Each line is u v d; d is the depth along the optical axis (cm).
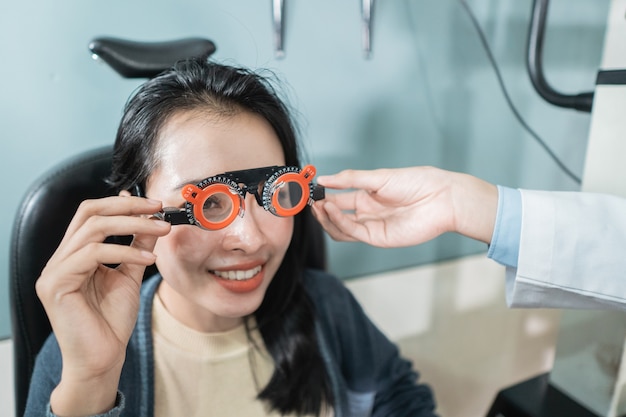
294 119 87
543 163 133
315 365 76
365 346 86
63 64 83
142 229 49
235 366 73
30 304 70
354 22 101
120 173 62
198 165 55
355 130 108
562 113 130
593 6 126
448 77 114
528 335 144
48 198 69
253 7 92
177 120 56
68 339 47
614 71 67
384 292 121
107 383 51
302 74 99
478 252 133
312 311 81
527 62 90
